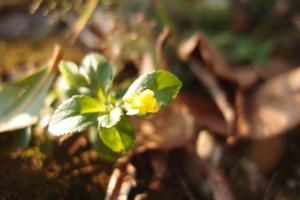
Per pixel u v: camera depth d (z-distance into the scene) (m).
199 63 0.22
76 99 0.15
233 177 0.19
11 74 0.22
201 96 0.21
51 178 0.18
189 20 0.26
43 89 0.19
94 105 0.15
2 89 0.18
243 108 0.21
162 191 0.18
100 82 0.17
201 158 0.19
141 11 0.25
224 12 0.26
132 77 0.22
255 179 0.19
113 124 0.15
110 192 0.18
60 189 0.18
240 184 0.19
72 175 0.18
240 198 0.18
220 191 0.18
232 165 0.19
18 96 0.18
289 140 0.20
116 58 0.23
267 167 0.19
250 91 0.22
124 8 0.25
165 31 0.21
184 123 0.20
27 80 0.19
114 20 0.25
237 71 0.22
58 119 0.15
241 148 0.20
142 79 0.15
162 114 0.20
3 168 0.18
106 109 0.15
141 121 0.20
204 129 0.20
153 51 0.22
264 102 0.21
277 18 0.26
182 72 0.22
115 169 0.18
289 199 0.18
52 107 0.19
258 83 0.22
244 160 0.19
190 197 0.18
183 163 0.19
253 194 0.19
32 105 0.18
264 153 0.20
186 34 0.25
